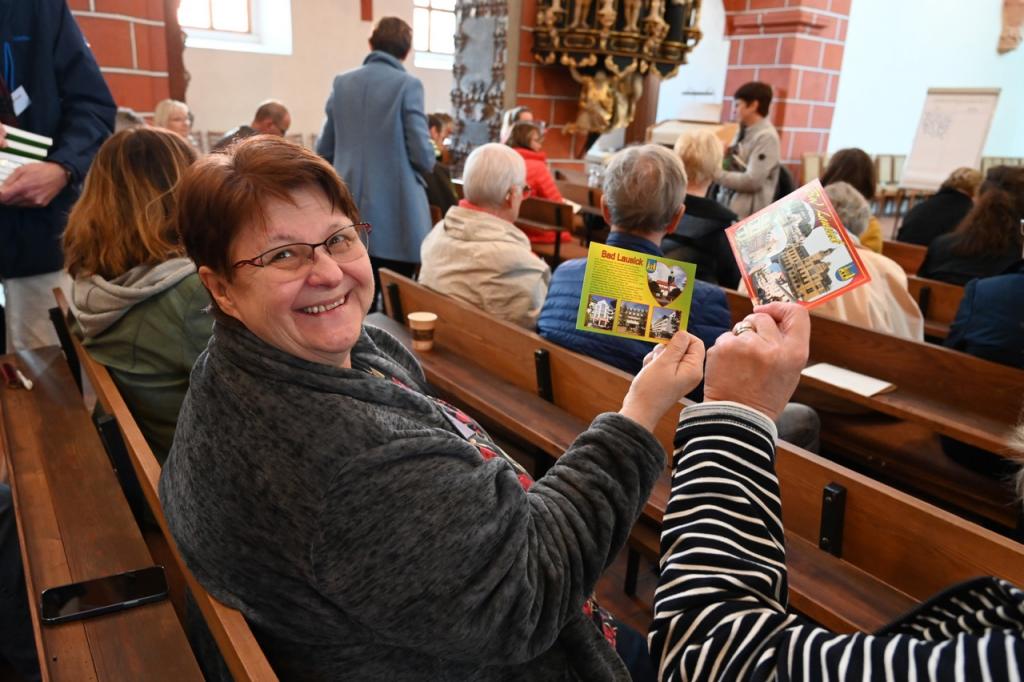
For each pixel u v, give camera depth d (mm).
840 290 993
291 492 776
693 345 1085
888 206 10672
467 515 820
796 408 2213
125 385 1568
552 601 922
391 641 838
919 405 2256
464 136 7086
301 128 9891
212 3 9164
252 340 826
